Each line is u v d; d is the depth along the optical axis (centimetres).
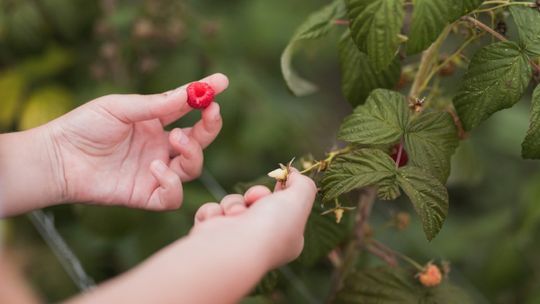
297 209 63
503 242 104
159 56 110
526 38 68
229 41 121
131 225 96
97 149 76
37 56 116
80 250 111
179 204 75
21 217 111
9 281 54
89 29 115
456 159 88
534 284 103
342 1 76
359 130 70
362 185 67
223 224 61
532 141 68
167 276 56
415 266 78
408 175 67
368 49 67
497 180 126
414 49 67
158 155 78
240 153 115
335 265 85
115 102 75
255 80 116
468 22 72
